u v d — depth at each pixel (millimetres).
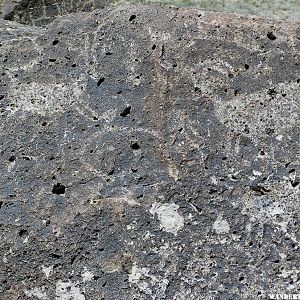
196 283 1440
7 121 1576
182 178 1493
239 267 1444
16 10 2623
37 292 1459
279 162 1497
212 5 2631
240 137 1521
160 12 1656
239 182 1486
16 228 1490
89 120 1559
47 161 1534
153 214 1478
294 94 1551
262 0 2625
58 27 1674
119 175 1510
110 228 1475
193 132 1526
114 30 1637
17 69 1629
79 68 1609
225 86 1561
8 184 1524
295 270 1435
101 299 1444
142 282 1447
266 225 1461
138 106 1559
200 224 1468
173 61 1587
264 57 1585
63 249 1470
